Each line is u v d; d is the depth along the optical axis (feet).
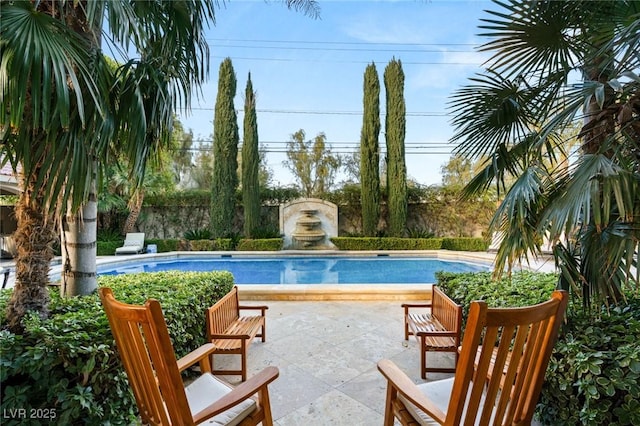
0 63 4.37
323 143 44.62
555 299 3.71
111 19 5.39
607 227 5.20
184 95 7.88
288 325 11.38
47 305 6.28
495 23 6.61
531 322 3.43
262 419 4.75
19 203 6.12
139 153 6.05
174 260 31.35
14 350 4.88
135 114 5.91
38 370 4.79
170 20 7.37
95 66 5.43
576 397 5.02
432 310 9.95
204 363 5.73
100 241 32.50
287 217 37.14
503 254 6.31
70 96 5.32
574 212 4.83
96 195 7.95
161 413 4.05
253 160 36.35
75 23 6.47
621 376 4.54
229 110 36.29
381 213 38.96
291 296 14.55
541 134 6.05
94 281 8.07
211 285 10.06
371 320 11.87
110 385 5.35
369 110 37.06
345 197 39.78
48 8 5.89
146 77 6.31
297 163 44.62
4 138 5.13
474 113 7.85
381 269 29.01
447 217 38.01
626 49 5.04
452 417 3.63
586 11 6.19
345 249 34.65
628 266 4.68
